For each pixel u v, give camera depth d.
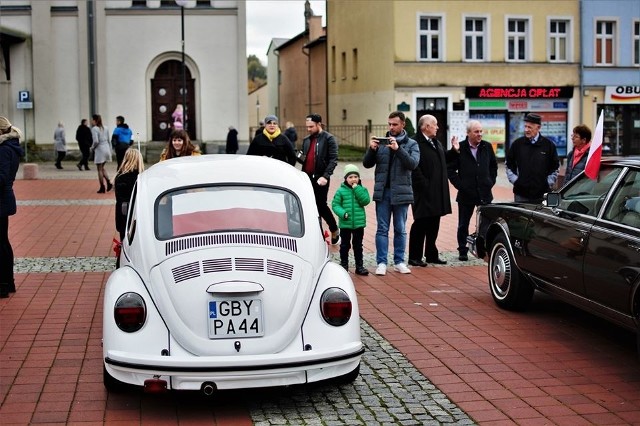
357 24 46.16
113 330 5.98
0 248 9.73
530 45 41.75
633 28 42.78
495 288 9.43
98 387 6.68
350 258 12.68
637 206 7.11
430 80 40.84
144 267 6.30
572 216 7.89
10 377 6.91
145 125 36.19
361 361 7.42
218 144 36.41
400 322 8.77
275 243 6.47
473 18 41.19
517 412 6.16
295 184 7.18
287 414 6.13
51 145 35.88
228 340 5.90
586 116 42.56
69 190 23.38
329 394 6.55
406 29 40.53
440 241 14.49
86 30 35.56
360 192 11.15
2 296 9.80
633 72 43.03
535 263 8.48
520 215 8.86
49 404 6.29
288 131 31.30
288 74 66.25
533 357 7.54
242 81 36.28
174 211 6.73
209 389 5.83
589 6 42.25
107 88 35.91
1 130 9.43
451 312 9.20
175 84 36.31
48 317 8.88
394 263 11.46
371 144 11.04
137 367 5.83
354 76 47.03
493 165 12.32
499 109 41.47
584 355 7.62
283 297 6.07
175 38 35.94
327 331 6.14
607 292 7.19
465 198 12.22
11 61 35.72
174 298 5.99
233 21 36.06
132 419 6.01
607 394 6.57
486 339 8.12
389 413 6.13
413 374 7.05
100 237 14.67
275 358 5.87
